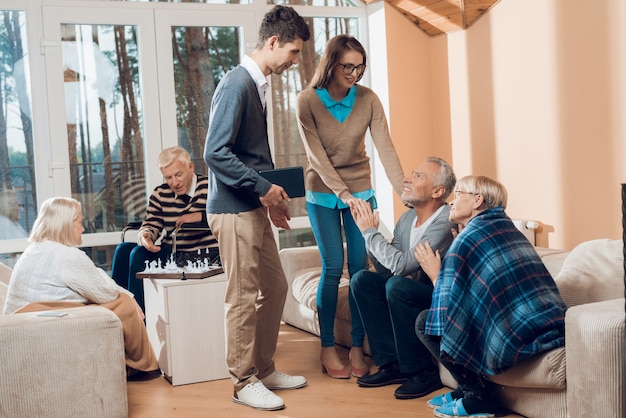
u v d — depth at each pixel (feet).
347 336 13.66
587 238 14.46
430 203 11.00
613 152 13.74
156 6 17.04
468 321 9.37
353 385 11.45
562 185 14.94
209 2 17.49
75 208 11.78
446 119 18.13
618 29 13.46
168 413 10.56
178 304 11.99
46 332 9.77
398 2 17.76
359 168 12.07
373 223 11.16
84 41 16.65
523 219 15.98
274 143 18.20
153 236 14.26
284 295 11.30
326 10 18.40
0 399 9.53
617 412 7.98
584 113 14.32
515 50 15.89
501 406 9.95
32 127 16.42
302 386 11.43
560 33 14.73
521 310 9.15
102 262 16.96
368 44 18.72
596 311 8.30
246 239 10.39
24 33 16.31
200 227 13.88
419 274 11.17
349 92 11.92
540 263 9.53
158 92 17.16
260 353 11.31
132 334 12.05
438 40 18.16
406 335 10.82
